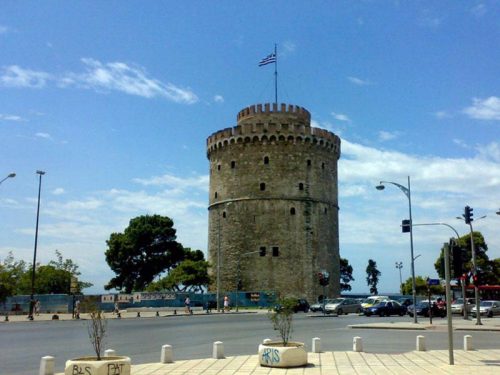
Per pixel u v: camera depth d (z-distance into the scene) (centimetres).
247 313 6406
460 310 5606
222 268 8238
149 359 2050
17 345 2597
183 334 3212
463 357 2038
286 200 8062
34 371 1745
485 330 3534
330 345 2552
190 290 8456
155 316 5638
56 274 9819
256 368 1773
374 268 16975
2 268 7500
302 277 7931
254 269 7962
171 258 9531
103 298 7100
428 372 1673
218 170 8575
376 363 1880
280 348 1791
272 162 8144
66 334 3288
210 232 8644
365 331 3438
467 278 5025
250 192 8144
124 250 9338
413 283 4241
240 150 8300
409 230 4325
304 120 8669
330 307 6003
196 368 1777
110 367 1452
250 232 8062
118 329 3644
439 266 9900
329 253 8319
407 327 3638
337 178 8831
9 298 6894
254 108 8575
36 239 5528
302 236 8031
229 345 2559
